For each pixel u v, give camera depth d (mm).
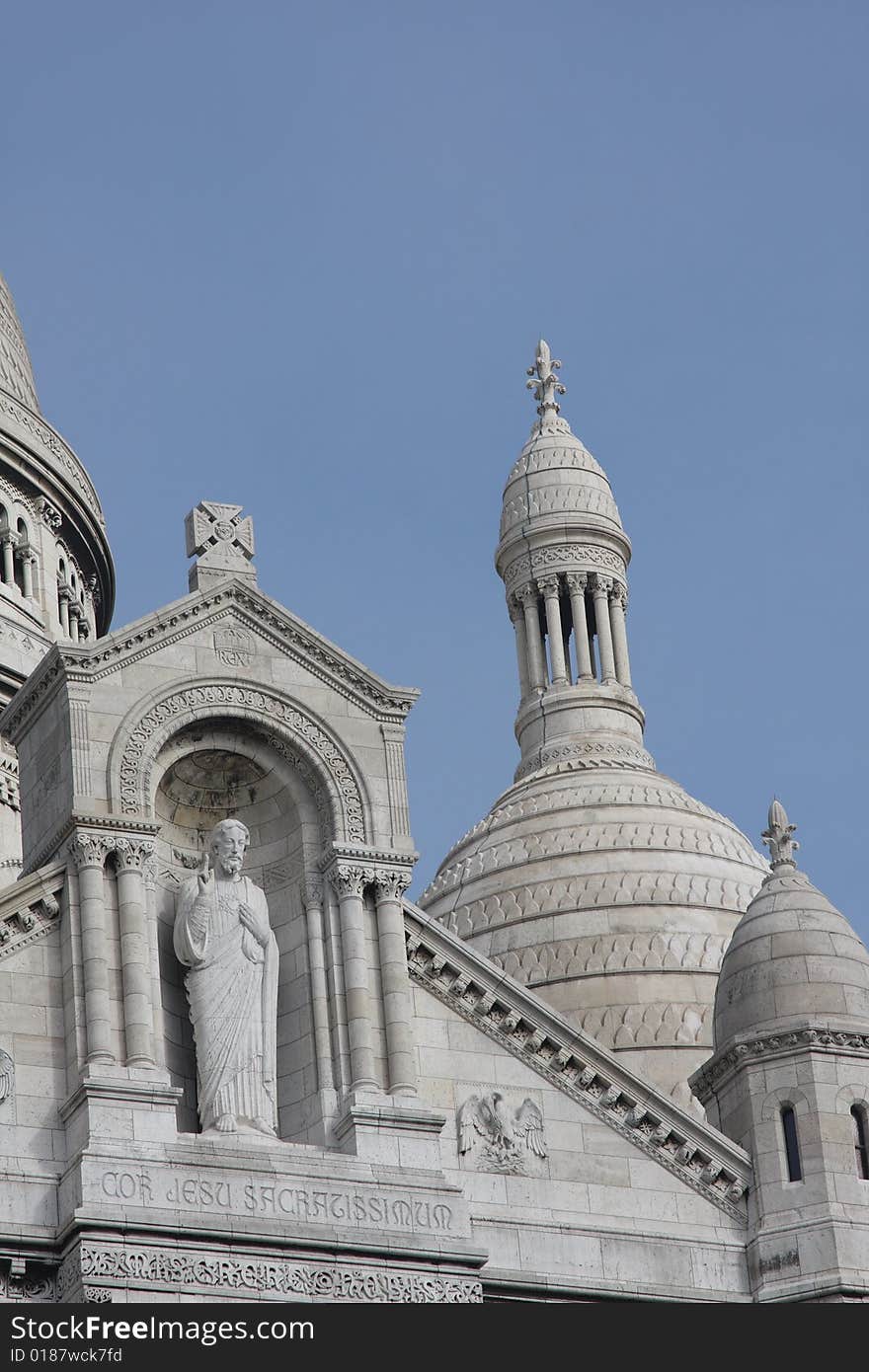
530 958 123875
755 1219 96312
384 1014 94188
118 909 92375
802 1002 99062
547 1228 94250
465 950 96750
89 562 139750
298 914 95625
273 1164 90562
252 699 96125
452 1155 94438
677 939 123875
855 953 100625
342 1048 93438
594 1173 95562
